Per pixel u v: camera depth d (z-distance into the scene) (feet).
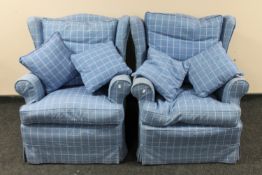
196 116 7.34
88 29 8.79
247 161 8.03
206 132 7.50
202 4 9.79
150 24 8.81
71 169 7.82
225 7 9.86
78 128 7.63
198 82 8.10
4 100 10.96
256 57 10.53
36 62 8.01
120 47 8.79
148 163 7.88
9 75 10.80
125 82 7.50
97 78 7.88
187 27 8.70
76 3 9.80
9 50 10.44
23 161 8.09
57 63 8.28
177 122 7.48
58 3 9.81
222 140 7.66
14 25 10.11
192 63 8.49
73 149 7.82
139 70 8.00
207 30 8.71
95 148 7.82
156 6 9.80
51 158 7.94
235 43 10.36
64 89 8.45
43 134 7.65
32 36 8.93
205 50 8.54
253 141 8.83
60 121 7.49
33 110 7.39
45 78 8.12
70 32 8.76
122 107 7.57
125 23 8.74
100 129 7.62
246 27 10.13
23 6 9.86
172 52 8.76
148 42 8.90
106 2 9.78
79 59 8.28
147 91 7.56
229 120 7.36
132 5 9.80
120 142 7.82
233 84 7.55
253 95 10.96
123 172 7.70
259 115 10.13
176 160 7.88
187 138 7.54
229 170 7.72
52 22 8.91
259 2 9.83
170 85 7.95
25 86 7.64
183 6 9.80
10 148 8.59
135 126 9.57
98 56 8.18
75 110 7.38
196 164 7.94
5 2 9.81
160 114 7.34
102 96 7.88
